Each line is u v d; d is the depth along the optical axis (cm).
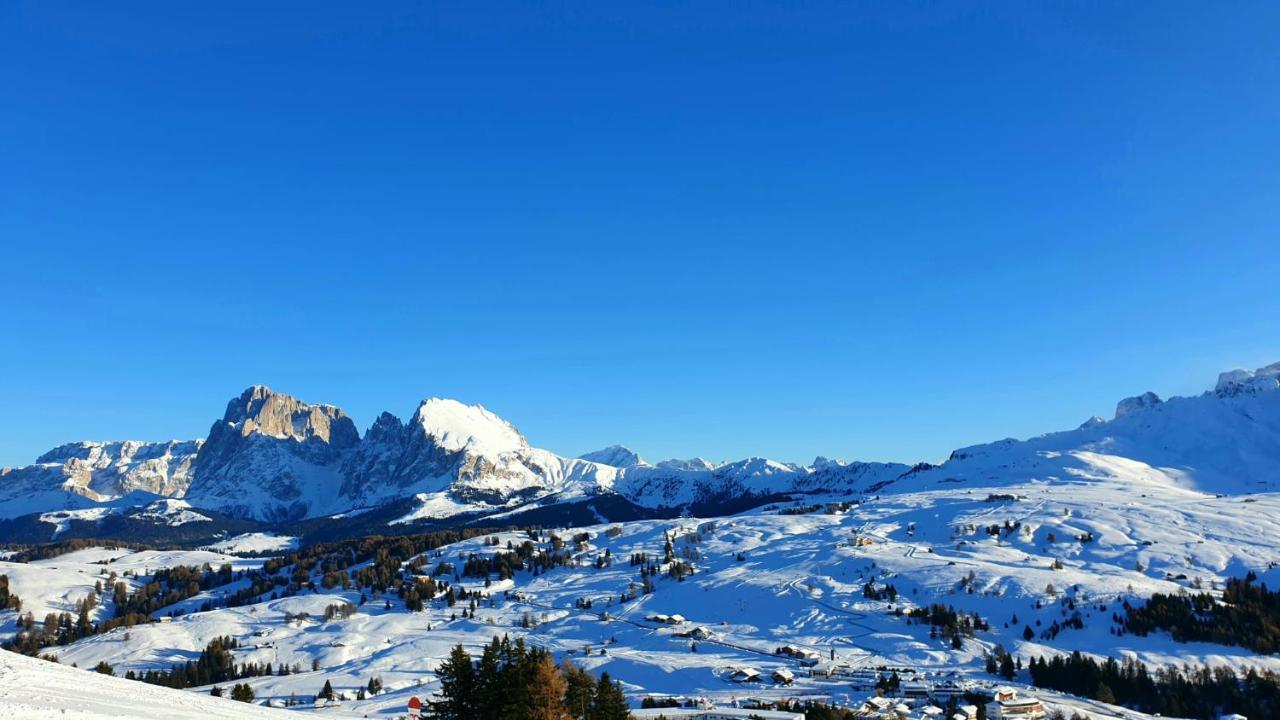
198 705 7544
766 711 18962
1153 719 18688
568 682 12350
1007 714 18050
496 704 10638
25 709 5194
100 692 6788
